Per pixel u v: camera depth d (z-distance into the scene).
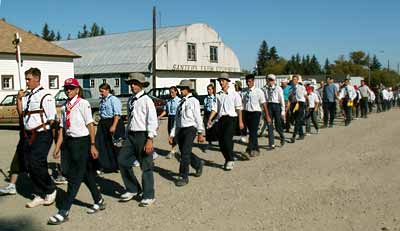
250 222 5.95
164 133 17.36
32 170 6.72
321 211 6.41
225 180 8.45
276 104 12.51
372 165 9.73
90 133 6.33
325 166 9.69
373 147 12.41
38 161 6.68
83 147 6.23
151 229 5.74
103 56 44.31
